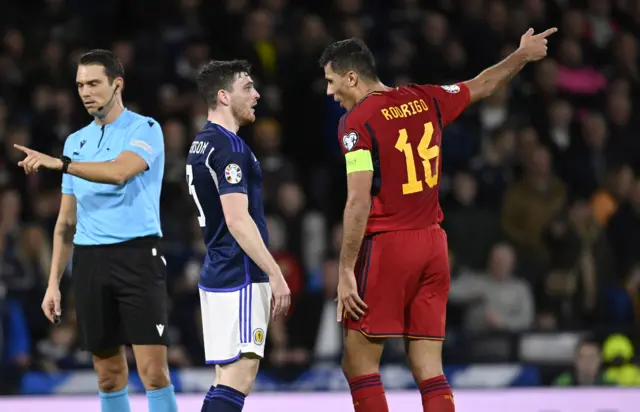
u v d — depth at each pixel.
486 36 44.59
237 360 17.91
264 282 18.16
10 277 32.88
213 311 18.06
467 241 36.69
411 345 18.23
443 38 43.38
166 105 39.31
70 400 23.83
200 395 26.16
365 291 17.88
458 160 39.94
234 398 17.83
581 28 46.72
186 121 39.03
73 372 30.50
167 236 34.53
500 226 37.47
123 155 18.73
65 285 32.44
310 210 39.50
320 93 41.16
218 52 42.28
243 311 17.88
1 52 41.69
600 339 31.59
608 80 45.69
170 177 35.81
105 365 19.78
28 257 33.53
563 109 41.66
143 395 28.33
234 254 17.94
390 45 43.31
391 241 17.78
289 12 44.62
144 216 19.22
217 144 17.84
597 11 48.84
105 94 19.17
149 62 41.12
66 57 41.03
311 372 30.30
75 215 20.02
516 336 31.70
